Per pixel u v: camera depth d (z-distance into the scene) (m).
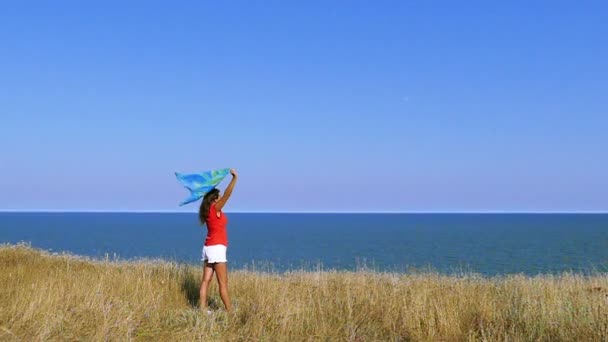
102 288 10.09
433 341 8.00
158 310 9.18
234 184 9.52
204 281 9.53
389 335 8.22
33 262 14.41
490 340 7.57
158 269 13.47
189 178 9.54
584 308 8.32
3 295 9.75
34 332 7.72
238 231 126.88
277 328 8.20
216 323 8.43
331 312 9.08
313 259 46.50
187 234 102.19
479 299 9.91
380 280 13.86
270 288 11.15
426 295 10.05
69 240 77.19
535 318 8.14
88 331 7.94
